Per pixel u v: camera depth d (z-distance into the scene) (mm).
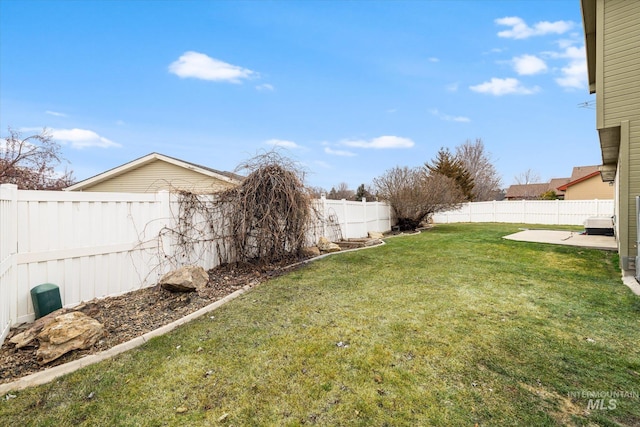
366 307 4055
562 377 2547
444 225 17453
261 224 6047
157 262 4699
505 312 3887
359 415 2111
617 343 3109
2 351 2773
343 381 2475
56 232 3617
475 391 2365
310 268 6234
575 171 28172
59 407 2182
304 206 6707
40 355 2639
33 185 10891
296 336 3236
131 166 12195
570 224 16766
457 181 23484
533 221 18000
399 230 14750
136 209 4469
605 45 5910
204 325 3518
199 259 5461
